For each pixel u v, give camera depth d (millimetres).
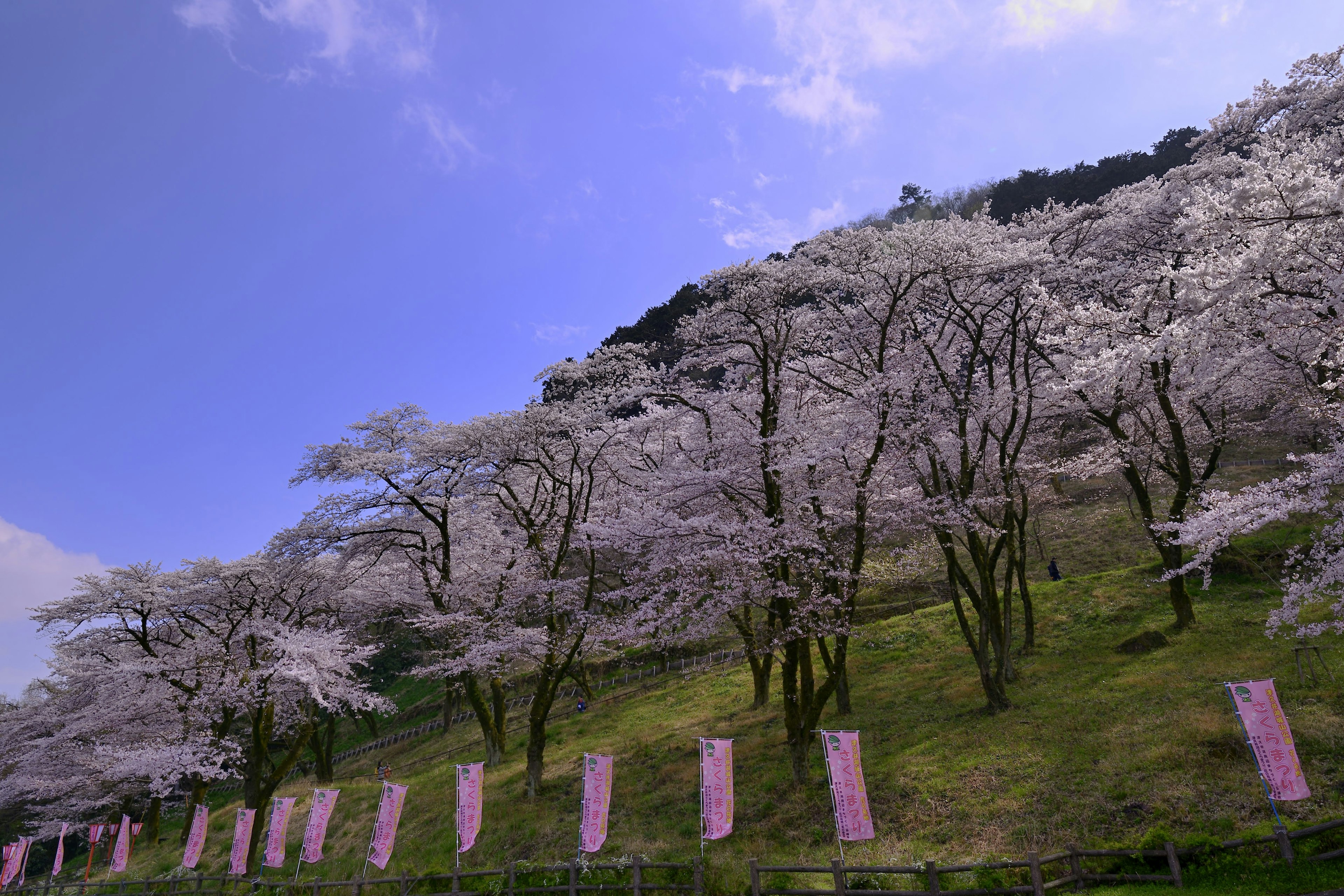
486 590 25891
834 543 18484
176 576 28484
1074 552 31172
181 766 20594
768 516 18094
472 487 25297
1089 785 13266
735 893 13102
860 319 21000
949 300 20656
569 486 24547
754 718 22938
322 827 19250
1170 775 12828
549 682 21875
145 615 27172
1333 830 10297
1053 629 23016
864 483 17594
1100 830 12109
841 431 18219
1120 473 34688
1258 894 9727
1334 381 14883
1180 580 19891
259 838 22078
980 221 21672
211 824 28297
